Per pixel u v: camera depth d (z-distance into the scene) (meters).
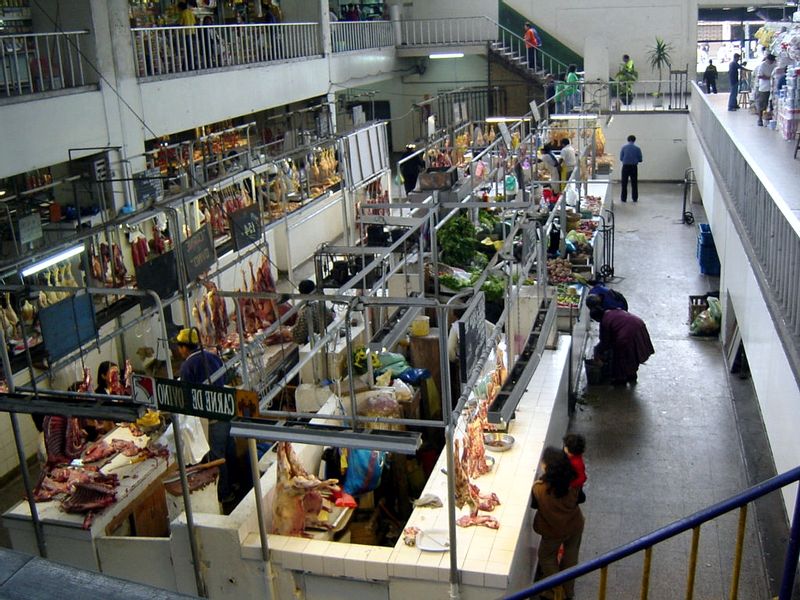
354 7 24.69
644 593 3.77
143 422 7.72
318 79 20.36
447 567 6.02
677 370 11.96
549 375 9.12
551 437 8.30
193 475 7.18
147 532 7.49
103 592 1.39
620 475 9.30
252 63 16.95
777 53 14.94
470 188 13.16
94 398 6.11
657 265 16.66
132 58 13.00
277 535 6.62
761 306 7.63
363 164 14.27
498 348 8.66
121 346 10.33
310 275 14.43
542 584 3.79
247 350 6.75
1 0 11.86
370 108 27.84
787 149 12.43
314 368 8.43
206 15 17.86
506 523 6.48
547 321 8.66
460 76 27.34
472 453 6.99
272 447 8.05
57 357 6.43
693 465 9.46
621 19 26.88
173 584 6.76
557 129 19.97
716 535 8.03
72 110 11.62
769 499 8.57
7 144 10.45
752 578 7.41
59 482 7.40
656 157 24.36
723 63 29.67
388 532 7.41
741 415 10.57
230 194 12.44
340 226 16.94
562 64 27.28
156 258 8.03
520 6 27.19
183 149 15.05
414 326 9.51
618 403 11.03
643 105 25.33
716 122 14.27
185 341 8.29
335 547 6.38
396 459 7.75
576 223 14.70
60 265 9.72
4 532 8.62
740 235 9.08
